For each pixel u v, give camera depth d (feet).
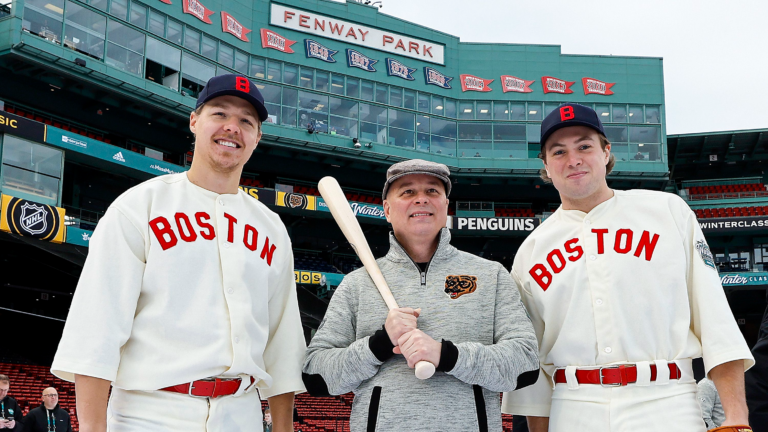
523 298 11.18
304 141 91.45
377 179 103.30
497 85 105.19
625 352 9.66
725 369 9.32
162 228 9.20
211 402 8.73
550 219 11.32
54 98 75.10
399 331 8.93
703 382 15.20
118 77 73.51
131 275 8.85
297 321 10.67
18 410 28.14
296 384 10.25
